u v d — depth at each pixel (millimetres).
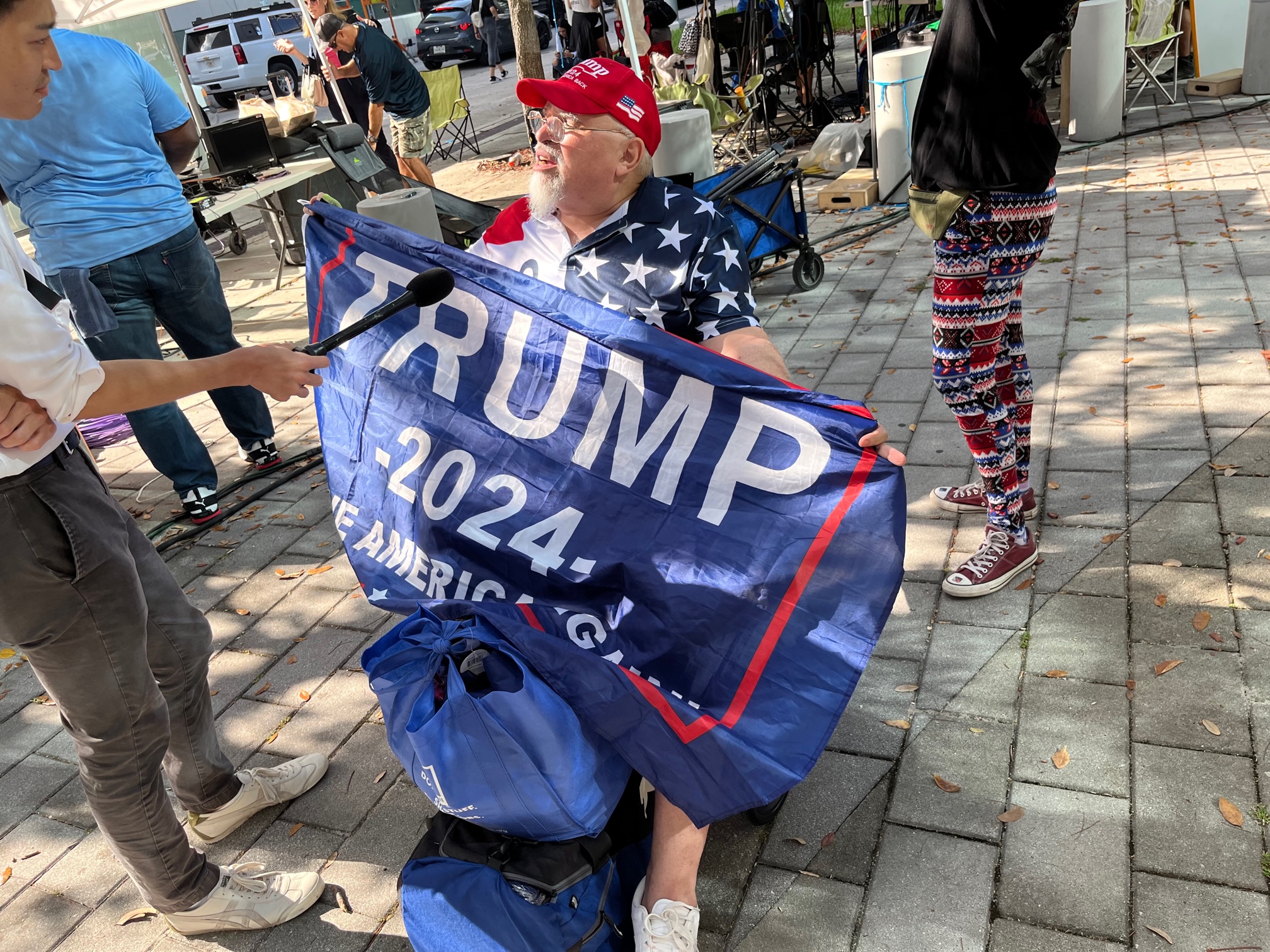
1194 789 2258
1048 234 2760
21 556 1721
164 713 2043
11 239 1676
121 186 3898
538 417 2305
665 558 2137
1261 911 1962
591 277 2316
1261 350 4211
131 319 4062
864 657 2023
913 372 4668
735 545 2098
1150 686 2572
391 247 2467
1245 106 8328
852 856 2244
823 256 6609
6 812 2854
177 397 1714
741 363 2102
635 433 2201
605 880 1971
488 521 2328
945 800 2346
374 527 2561
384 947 2223
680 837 2002
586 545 2209
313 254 2631
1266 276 4945
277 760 2877
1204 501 3270
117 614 1873
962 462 3828
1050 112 9445
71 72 3693
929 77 2607
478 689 1916
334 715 3035
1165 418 3822
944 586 3053
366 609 3604
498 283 2322
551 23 19875
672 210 2248
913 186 2742
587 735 1899
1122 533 3189
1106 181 7012
